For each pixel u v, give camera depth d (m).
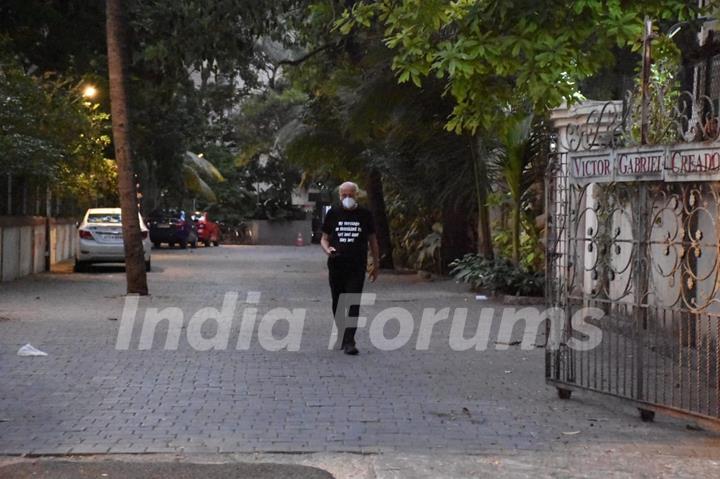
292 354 11.73
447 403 9.03
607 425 8.25
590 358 10.62
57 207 30.08
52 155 21.42
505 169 18.92
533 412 8.70
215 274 25.80
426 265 25.62
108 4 18.41
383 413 8.60
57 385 9.68
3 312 15.62
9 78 21.84
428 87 19.73
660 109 9.49
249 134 51.78
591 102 15.30
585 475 6.80
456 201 21.86
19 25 24.06
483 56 9.17
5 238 21.83
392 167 23.30
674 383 9.08
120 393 9.34
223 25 20.80
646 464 7.08
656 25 10.69
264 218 60.31
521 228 21.11
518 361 11.34
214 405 8.87
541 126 17.95
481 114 10.02
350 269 11.82
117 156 18.67
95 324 14.26
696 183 7.93
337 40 21.75
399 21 9.58
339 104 24.33
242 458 7.15
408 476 6.76
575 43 9.27
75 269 25.92
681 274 8.21
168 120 34.56
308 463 7.04
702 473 6.86
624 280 9.84
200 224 48.50
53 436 7.71
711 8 9.89
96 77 26.31
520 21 9.14
